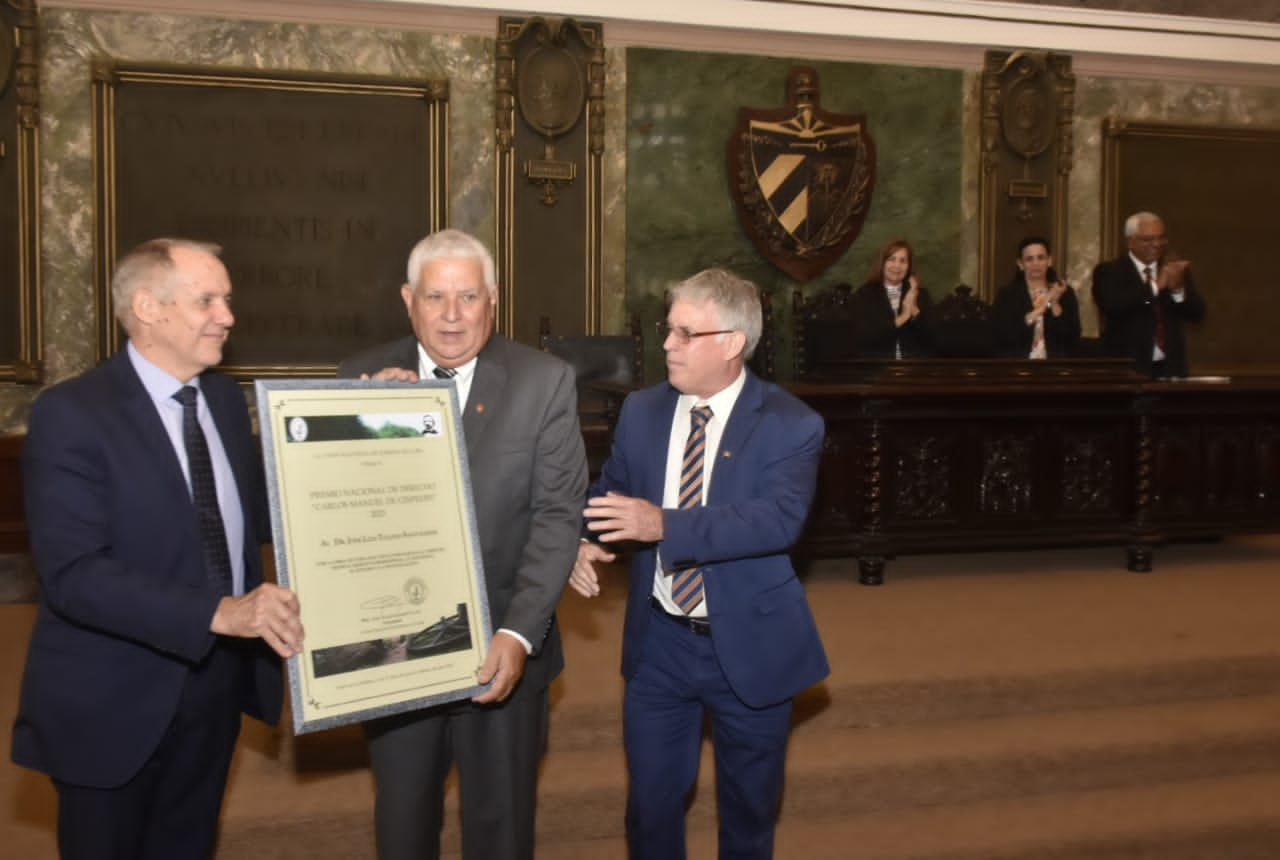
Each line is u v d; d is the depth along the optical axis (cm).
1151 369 671
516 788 242
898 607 536
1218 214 941
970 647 466
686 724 272
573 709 392
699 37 834
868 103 869
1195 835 373
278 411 209
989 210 891
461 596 223
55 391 217
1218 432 635
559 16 806
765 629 259
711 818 373
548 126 805
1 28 723
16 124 729
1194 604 545
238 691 244
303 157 782
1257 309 955
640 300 838
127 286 219
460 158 804
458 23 795
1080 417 612
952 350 673
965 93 886
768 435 260
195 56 758
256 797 346
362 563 213
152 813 238
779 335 862
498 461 237
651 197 835
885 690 418
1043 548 648
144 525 217
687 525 241
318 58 777
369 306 800
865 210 866
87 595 203
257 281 782
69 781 216
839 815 381
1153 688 447
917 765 387
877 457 579
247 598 202
